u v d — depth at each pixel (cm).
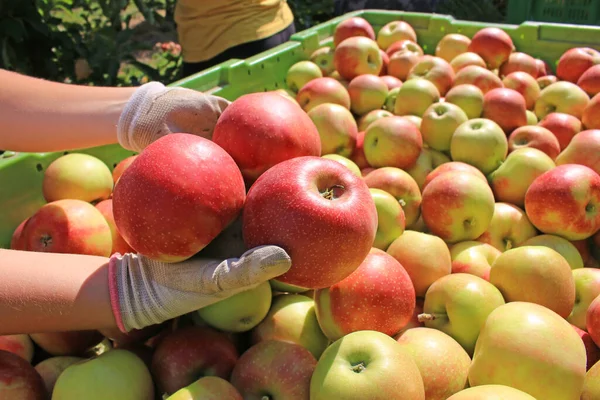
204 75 78
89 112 50
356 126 79
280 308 49
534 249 51
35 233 50
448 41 102
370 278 44
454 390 43
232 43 102
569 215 60
